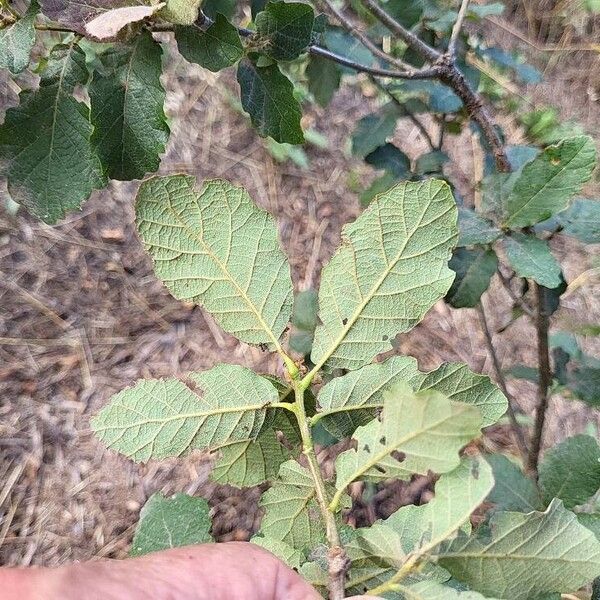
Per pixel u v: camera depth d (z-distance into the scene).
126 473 0.63
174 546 0.30
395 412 0.18
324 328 0.21
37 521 0.60
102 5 0.22
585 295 0.73
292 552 0.24
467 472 0.18
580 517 0.25
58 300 0.71
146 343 0.70
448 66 0.31
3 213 0.73
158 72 0.24
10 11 0.24
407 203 0.20
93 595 0.20
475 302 0.29
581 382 0.37
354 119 0.87
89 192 0.25
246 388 0.21
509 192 0.27
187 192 0.20
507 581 0.18
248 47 0.27
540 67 0.91
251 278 0.21
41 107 0.25
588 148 0.25
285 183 0.82
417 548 0.18
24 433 0.64
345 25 0.34
